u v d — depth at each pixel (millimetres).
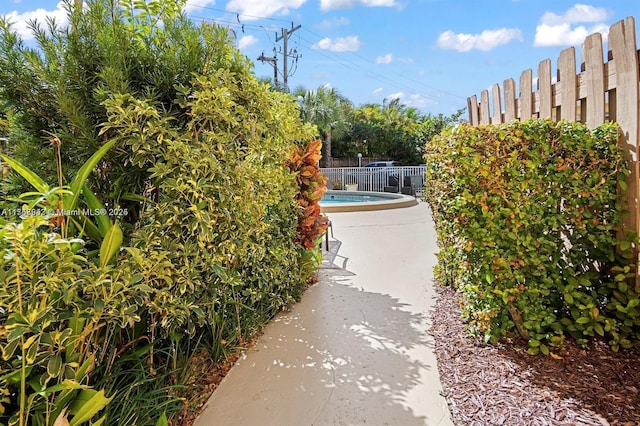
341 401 2160
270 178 3100
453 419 1960
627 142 2340
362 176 18328
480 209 2496
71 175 2178
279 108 3461
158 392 1903
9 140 2127
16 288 1326
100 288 1554
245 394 2250
